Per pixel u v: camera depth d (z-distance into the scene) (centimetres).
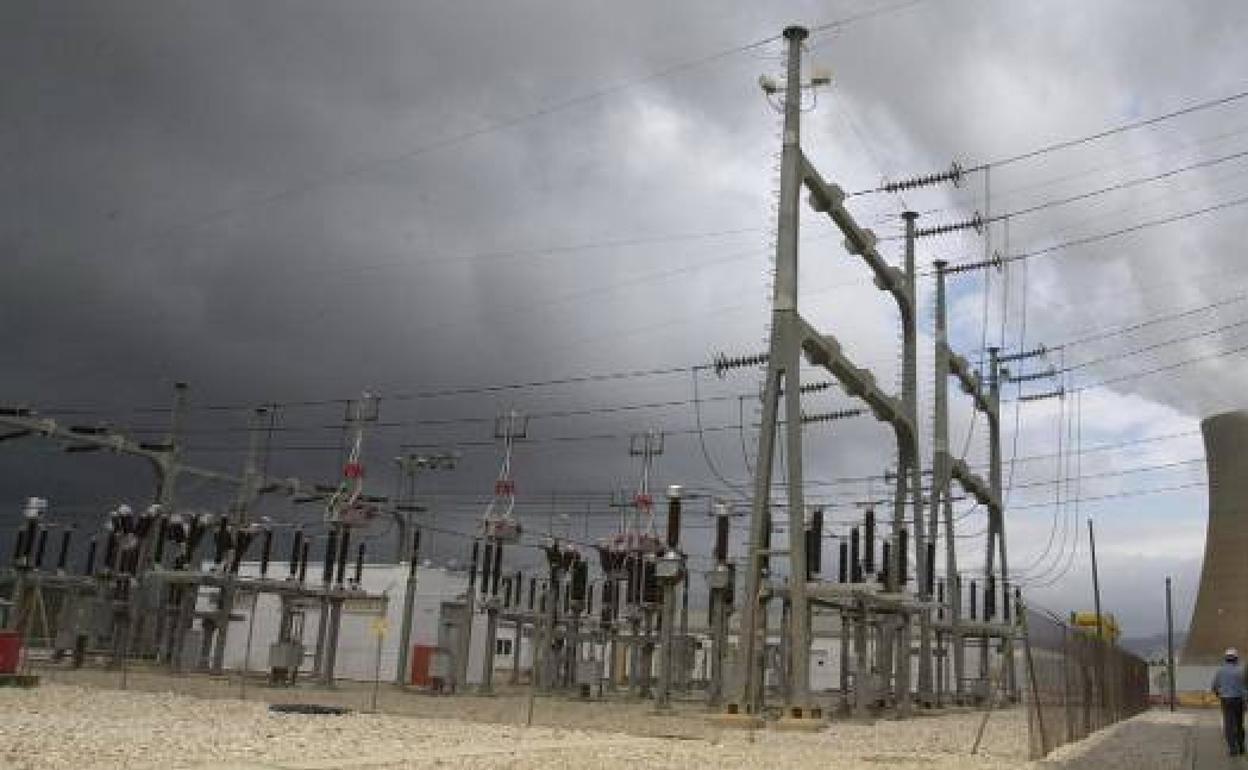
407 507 5638
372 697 3412
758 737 2494
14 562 4278
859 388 3719
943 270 5469
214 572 4922
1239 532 10350
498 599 4316
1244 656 9975
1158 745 2773
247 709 2595
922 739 2627
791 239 3117
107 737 1739
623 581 5497
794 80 3219
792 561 2909
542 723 2612
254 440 5200
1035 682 2277
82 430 4456
